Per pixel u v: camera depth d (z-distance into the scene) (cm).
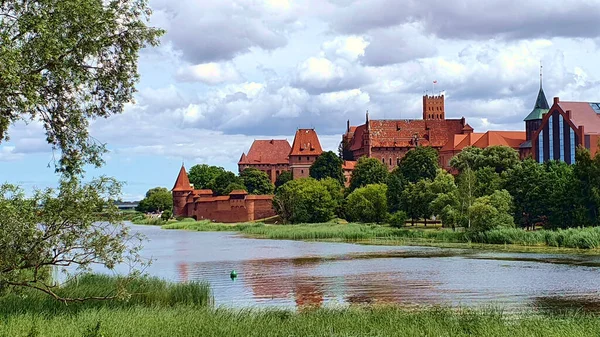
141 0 3095
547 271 5978
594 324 2856
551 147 17150
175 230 16925
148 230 17138
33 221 2897
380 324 2830
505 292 4794
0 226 2827
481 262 6844
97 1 2983
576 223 10012
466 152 17550
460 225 10931
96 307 3088
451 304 4278
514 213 11188
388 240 10425
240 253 8694
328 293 4928
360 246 9444
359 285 5331
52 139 3100
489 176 12625
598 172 9912
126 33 3062
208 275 6200
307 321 2884
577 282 5259
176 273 6397
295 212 17112
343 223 15938
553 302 4338
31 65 2825
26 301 3188
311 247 9512
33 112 2927
